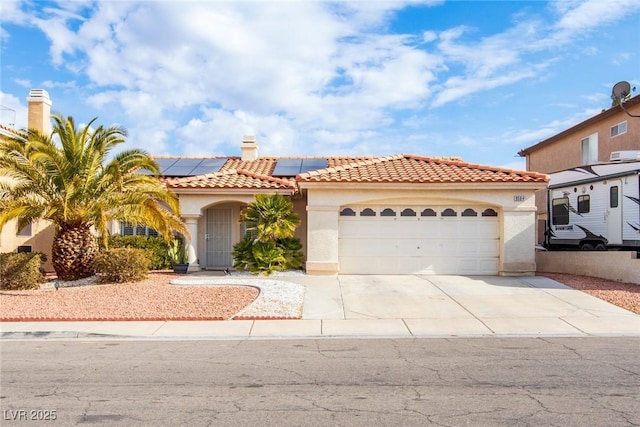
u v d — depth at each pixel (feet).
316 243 57.21
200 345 31.53
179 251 62.90
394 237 58.18
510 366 26.02
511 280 53.83
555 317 38.78
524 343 31.45
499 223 57.82
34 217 52.26
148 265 56.08
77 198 51.96
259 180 63.87
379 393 21.88
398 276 56.75
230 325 37.06
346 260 58.18
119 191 53.52
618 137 77.97
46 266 65.67
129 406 20.45
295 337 33.68
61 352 29.91
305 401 20.92
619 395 21.35
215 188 61.31
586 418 18.76
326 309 41.88
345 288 49.88
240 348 30.63
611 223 59.98
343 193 57.57
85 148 53.78
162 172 72.13
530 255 56.59
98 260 52.80
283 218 57.11
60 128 52.70
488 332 34.71
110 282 52.75
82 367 26.43
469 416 19.06
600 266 55.01
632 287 48.98
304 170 73.72
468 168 61.05
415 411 19.62
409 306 42.73
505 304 43.14
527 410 19.63
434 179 56.13
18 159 50.85
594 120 82.64
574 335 33.71
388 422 18.54
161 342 32.45
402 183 56.24
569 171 68.64
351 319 38.81
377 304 43.47
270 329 35.86
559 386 22.61
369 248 58.18
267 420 18.85
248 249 58.75
